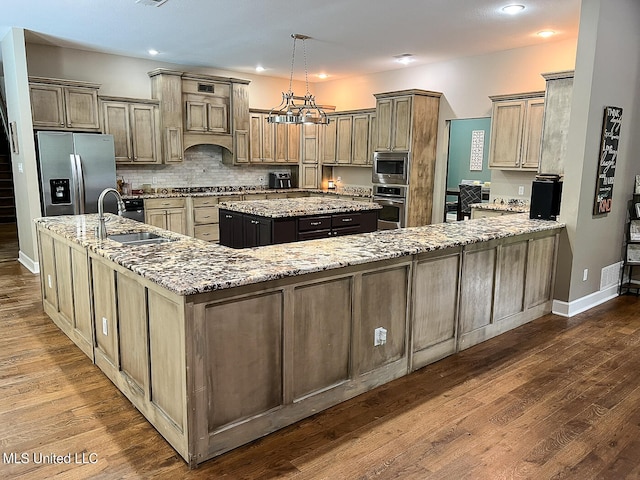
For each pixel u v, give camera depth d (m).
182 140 7.01
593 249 4.46
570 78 4.89
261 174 8.48
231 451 2.25
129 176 6.98
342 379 2.71
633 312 4.41
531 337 3.76
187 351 2.01
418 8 4.32
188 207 7.02
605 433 2.44
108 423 2.47
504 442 2.34
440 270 3.16
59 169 5.53
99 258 2.80
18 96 5.31
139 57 6.75
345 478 2.06
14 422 2.47
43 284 4.10
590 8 3.88
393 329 2.93
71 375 3.01
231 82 7.41
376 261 2.71
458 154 9.76
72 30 5.24
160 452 2.23
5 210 9.31
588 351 3.49
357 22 4.79
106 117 6.32
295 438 2.36
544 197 4.34
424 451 2.26
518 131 5.60
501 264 3.67
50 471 2.09
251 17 4.64
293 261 2.49
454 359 3.33
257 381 2.31
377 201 7.12
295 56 6.52
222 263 2.41
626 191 4.79
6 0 4.18
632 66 4.43
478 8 4.32
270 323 2.31
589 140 4.07
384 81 7.62
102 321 2.92
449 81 6.69
